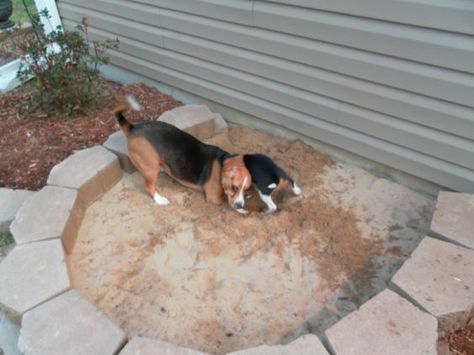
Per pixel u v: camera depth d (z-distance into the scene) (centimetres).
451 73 127
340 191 159
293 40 157
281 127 188
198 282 127
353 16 137
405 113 144
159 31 203
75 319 103
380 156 161
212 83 200
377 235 139
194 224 146
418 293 103
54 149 174
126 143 160
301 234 140
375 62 141
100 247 138
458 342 103
